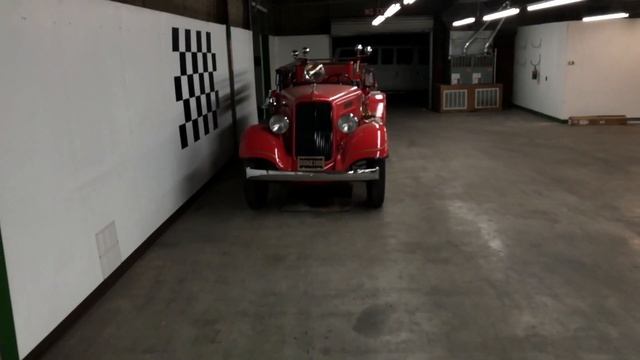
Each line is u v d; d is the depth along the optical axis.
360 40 15.84
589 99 9.30
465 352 2.43
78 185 2.88
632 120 9.30
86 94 2.99
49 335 2.57
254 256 3.66
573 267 3.33
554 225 4.11
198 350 2.52
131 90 3.60
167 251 3.79
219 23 6.18
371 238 3.94
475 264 3.42
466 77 11.62
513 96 12.09
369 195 4.58
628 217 4.25
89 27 3.04
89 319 2.83
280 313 2.85
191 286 3.21
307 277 3.30
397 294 3.03
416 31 12.12
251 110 8.02
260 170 4.38
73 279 2.80
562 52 9.30
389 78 16.08
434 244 3.78
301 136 4.41
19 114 2.39
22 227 2.38
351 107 4.78
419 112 11.90
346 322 2.73
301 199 5.03
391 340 2.55
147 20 3.90
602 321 2.67
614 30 8.98
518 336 2.55
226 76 6.40
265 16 10.74
